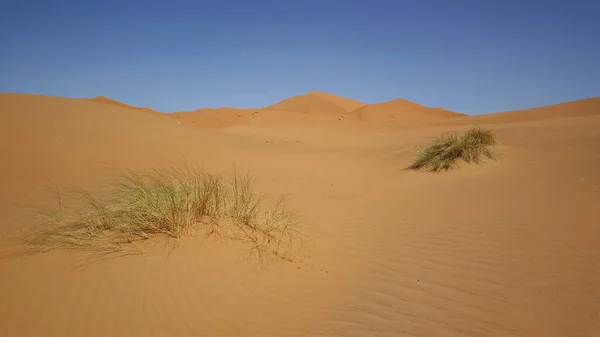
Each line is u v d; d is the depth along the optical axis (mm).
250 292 4707
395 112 74250
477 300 4680
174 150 15141
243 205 6410
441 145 13383
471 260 5773
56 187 9656
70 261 4523
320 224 7758
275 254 5660
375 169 14891
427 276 5355
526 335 3984
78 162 11961
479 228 7078
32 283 4020
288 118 44406
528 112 42969
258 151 19125
